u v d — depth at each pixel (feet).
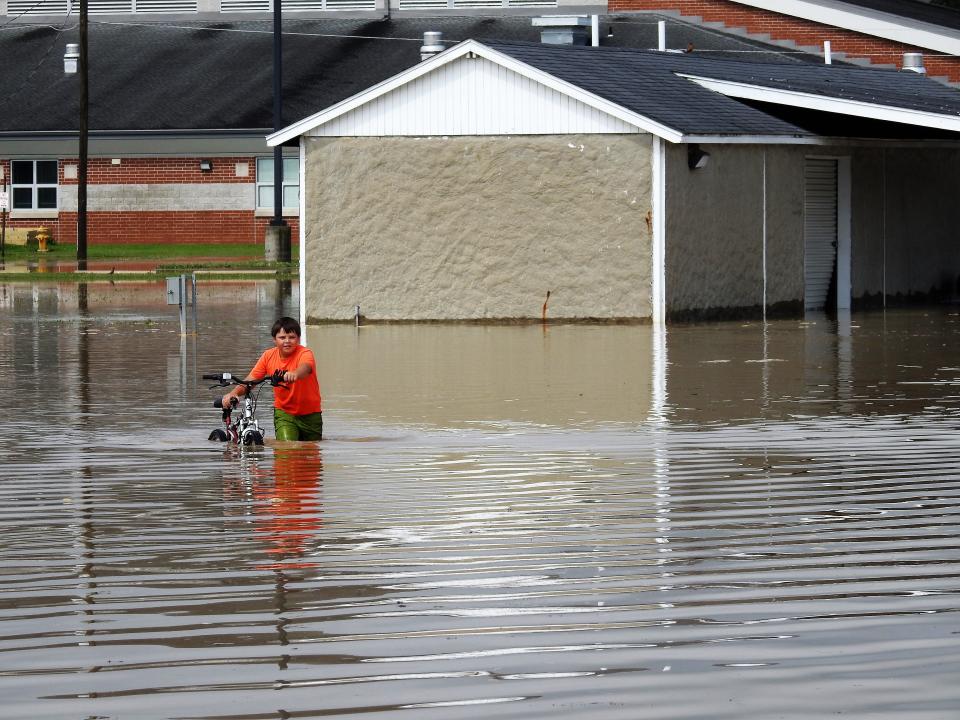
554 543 52.44
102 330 139.64
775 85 157.07
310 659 40.45
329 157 148.25
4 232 261.24
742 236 150.10
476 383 97.40
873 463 67.67
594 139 141.90
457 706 37.11
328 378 100.58
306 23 308.19
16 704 37.45
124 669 39.81
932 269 179.42
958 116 144.36
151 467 67.77
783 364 108.27
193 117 277.85
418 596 46.03
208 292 191.83
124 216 287.28
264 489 62.28
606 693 37.81
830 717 36.09
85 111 245.24
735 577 47.91
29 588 47.24
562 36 193.16
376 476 65.05
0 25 320.09
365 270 147.95
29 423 81.46
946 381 98.12
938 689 37.78
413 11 307.99
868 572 48.42
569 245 143.33
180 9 320.09
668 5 283.38
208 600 45.78
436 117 145.79
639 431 77.15
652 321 141.28
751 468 66.44
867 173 167.32
